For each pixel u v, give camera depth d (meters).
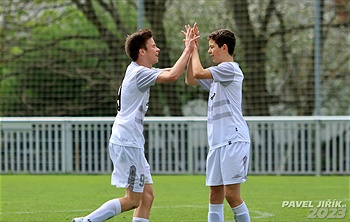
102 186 38.50
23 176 43.97
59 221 26.08
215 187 21.66
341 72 55.75
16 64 55.88
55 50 56.19
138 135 20.11
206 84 22.36
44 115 55.94
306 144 44.62
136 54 20.70
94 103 56.06
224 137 21.11
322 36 55.12
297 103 55.62
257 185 38.97
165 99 54.25
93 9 56.25
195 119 44.56
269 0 56.03
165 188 37.44
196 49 21.34
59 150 45.06
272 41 56.59
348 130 44.03
